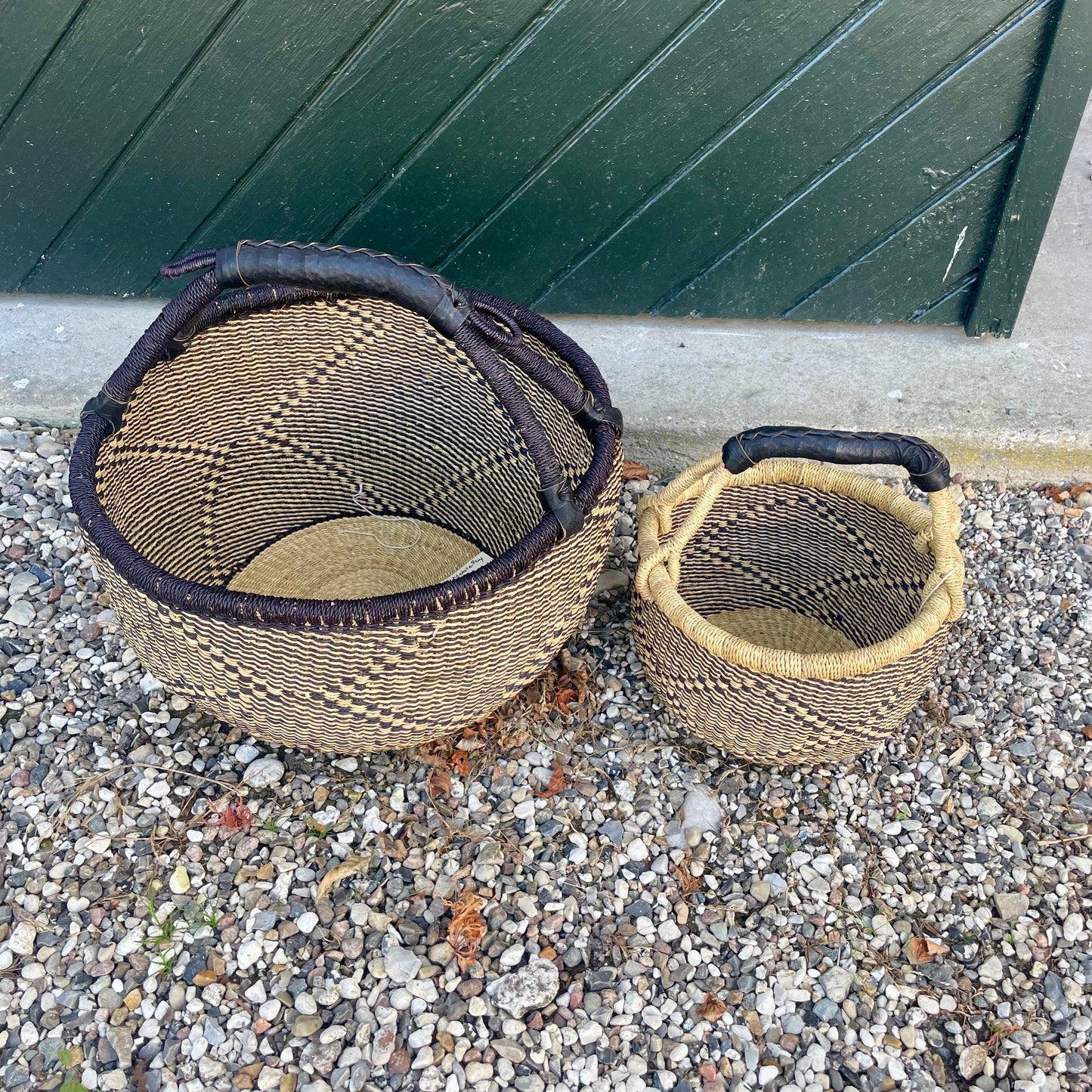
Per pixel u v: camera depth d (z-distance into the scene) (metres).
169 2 1.96
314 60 2.03
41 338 2.50
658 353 2.45
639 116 2.09
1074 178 3.00
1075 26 1.89
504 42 1.99
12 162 2.24
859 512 1.87
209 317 1.81
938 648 1.60
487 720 1.83
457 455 2.08
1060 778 1.78
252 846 1.64
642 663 1.79
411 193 2.23
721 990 1.50
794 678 1.50
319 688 1.45
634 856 1.66
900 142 2.12
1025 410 2.29
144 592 1.39
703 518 1.69
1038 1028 1.46
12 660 1.93
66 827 1.67
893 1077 1.42
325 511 2.25
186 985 1.49
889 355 2.43
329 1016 1.46
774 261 2.35
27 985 1.49
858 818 1.72
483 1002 1.47
